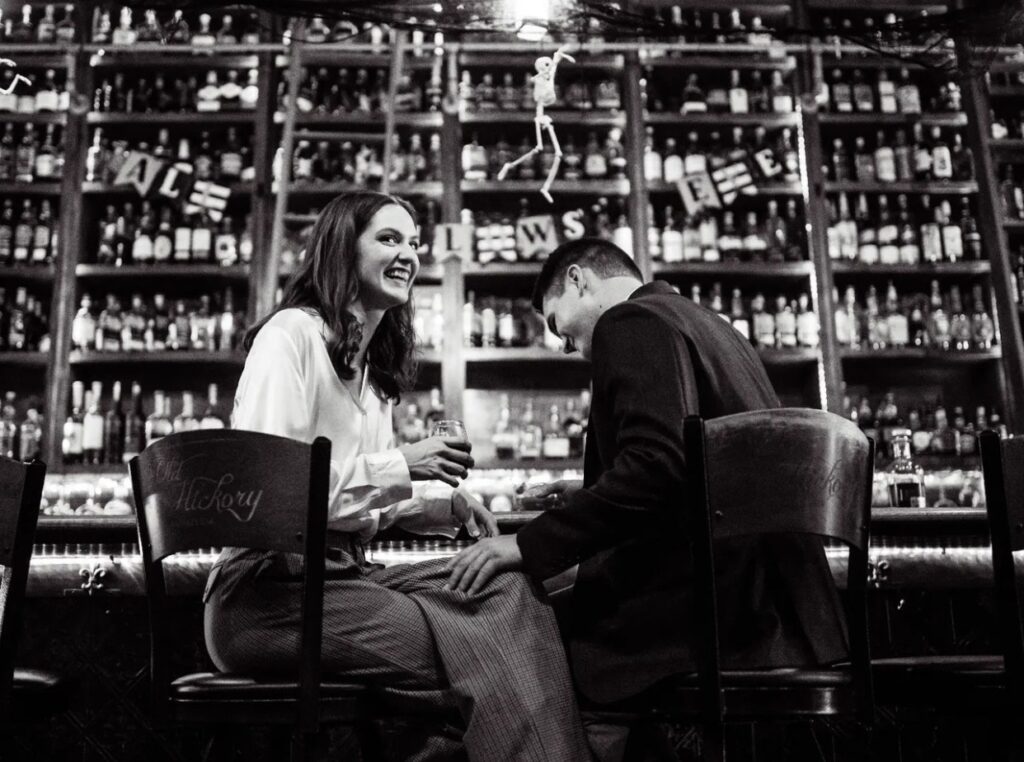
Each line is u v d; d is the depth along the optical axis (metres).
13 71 4.55
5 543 1.55
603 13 3.31
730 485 1.50
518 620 1.65
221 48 4.47
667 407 1.62
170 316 4.51
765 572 1.65
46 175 4.42
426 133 4.70
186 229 4.41
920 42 4.37
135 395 4.32
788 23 4.81
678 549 1.66
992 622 2.94
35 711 1.68
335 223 1.96
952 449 4.39
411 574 1.75
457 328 4.29
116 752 2.74
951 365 4.62
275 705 1.55
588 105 4.62
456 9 3.24
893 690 1.77
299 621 1.64
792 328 4.44
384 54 4.58
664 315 1.76
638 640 1.62
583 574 1.74
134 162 4.34
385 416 2.09
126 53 4.53
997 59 4.54
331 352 1.88
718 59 4.68
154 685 1.56
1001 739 1.67
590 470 1.84
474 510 2.07
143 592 2.81
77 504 4.12
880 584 2.92
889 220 4.64
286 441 1.53
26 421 4.31
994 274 4.49
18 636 1.55
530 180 4.54
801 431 1.51
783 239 4.56
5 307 4.36
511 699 1.60
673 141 4.65
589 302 2.11
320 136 4.45
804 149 4.58
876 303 4.55
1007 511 1.58
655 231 4.56
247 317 4.41
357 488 1.75
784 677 1.51
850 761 2.76
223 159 4.49
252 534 1.50
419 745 1.83
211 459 1.52
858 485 1.55
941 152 4.65
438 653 1.65
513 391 4.59
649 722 1.90
